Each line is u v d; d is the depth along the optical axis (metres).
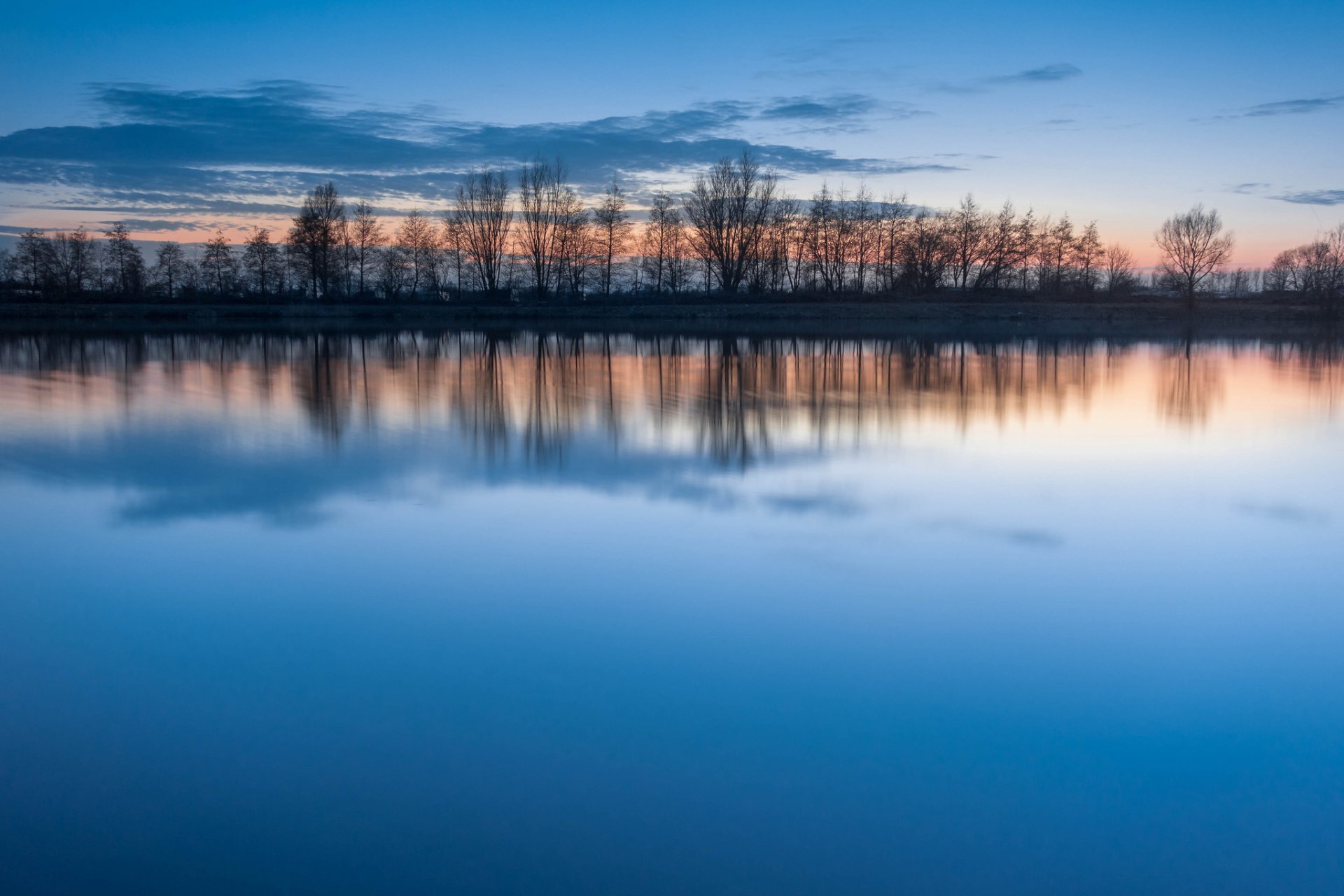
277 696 7.79
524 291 84.94
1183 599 10.16
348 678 8.10
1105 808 6.31
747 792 6.44
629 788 6.47
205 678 8.12
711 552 11.65
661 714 7.49
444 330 61.41
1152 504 14.28
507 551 11.66
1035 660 8.57
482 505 13.83
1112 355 44.09
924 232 88.31
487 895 5.43
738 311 73.50
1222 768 6.81
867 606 9.88
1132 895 5.54
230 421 21.64
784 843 5.92
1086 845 5.95
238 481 15.34
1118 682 8.14
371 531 12.51
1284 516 13.59
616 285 87.25
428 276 85.12
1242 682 8.16
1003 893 5.52
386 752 6.92
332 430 20.52
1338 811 6.30
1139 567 11.23
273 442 18.95
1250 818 6.24
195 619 9.42
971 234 90.88
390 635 9.03
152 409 23.70
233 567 11.01
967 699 7.80
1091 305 75.44
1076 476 16.23
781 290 86.00
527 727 7.28
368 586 10.38
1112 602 10.05
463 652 8.66
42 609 9.66
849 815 6.21
